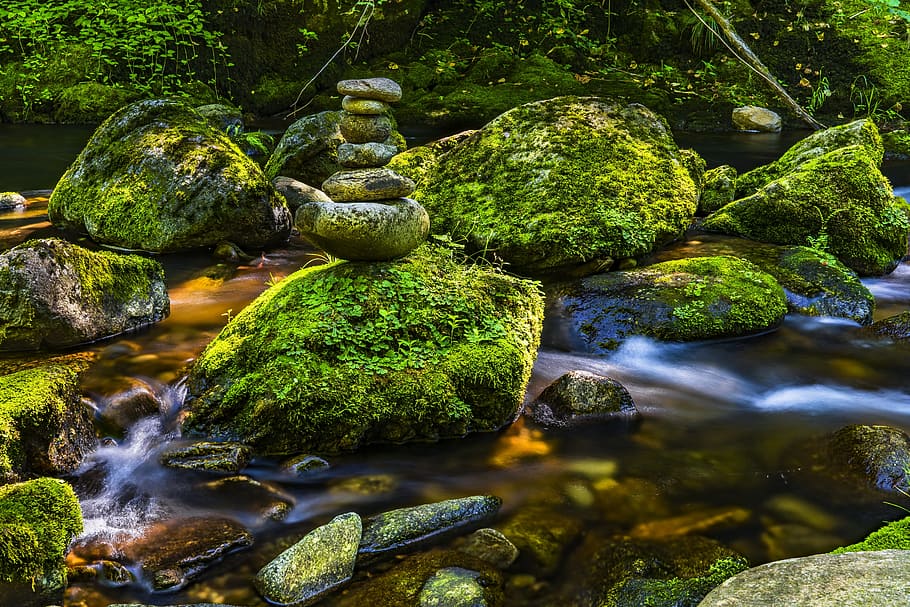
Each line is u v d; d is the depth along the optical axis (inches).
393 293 175.5
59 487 128.3
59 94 481.4
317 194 312.7
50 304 182.4
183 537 129.7
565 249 232.2
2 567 110.0
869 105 541.3
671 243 265.4
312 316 169.6
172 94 487.5
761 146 464.8
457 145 279.1
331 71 540.7
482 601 114.7
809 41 592.1
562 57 578.6
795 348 209.9
